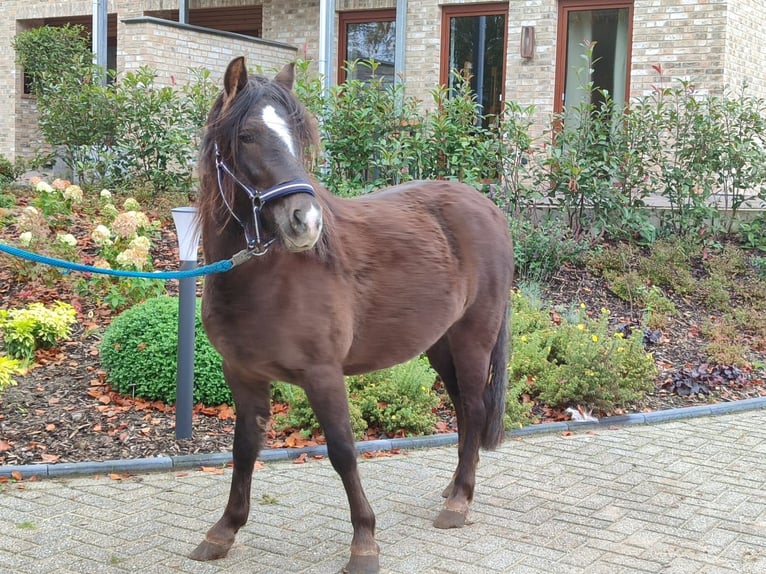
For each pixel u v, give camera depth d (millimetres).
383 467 5348
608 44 12398
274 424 5930
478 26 13156
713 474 5266
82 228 9148
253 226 3451
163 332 6004
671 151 10461
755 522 4469
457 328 4547
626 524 4430
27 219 8055
